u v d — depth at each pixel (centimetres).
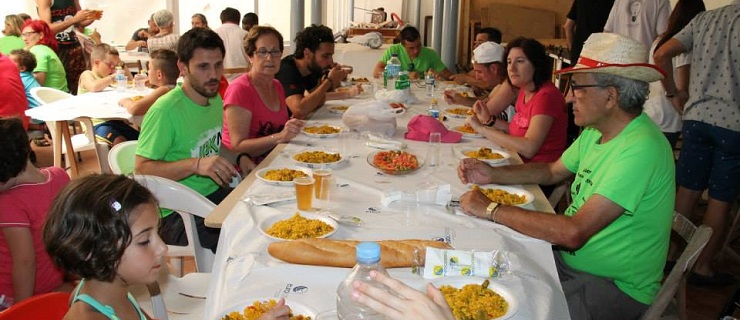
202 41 240
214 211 183
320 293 133
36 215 179
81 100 421
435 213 185
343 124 325
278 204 189
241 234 163
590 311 178
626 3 431
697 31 304
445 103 408
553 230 169
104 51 491
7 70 424
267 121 299
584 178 195
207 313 142
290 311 119
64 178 193
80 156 516
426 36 1073
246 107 288
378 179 221
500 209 178
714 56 293
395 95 401
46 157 513
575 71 183
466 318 120
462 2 955
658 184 175
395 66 435
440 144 263
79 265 103
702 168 312
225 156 287
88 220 101
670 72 326
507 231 174
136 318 118
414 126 294
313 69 382
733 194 301
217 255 167
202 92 248
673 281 163
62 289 197
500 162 248
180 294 187
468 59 967
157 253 111
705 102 300
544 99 284
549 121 280
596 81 179
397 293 99
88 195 103
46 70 516
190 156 249
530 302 131
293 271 142
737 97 290
